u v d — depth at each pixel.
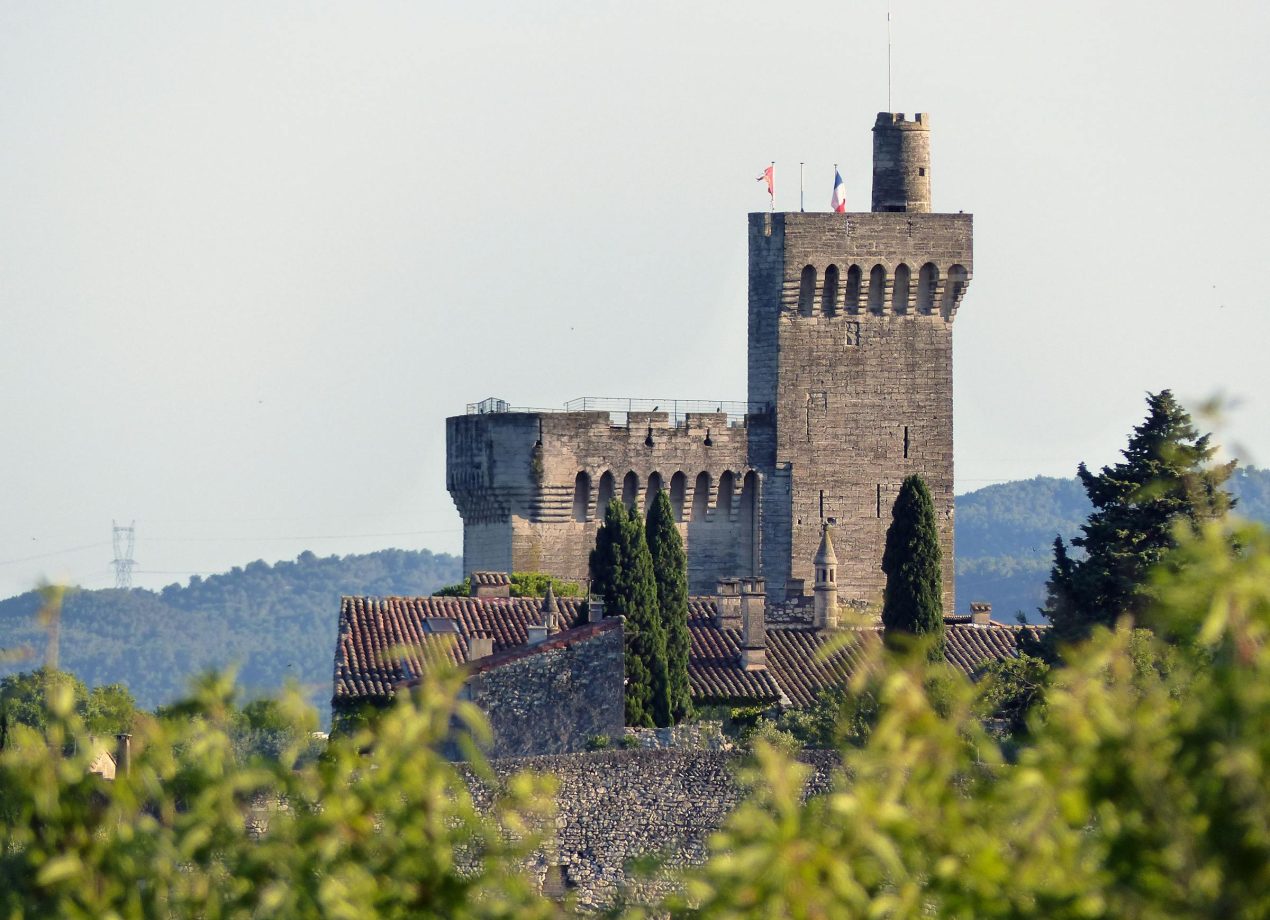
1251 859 72.12
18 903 83.56
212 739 85.69
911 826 75.94
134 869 82.69
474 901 85.12
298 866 81.69
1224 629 75.12
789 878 74.12
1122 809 74.81
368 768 84.44
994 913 75.00
